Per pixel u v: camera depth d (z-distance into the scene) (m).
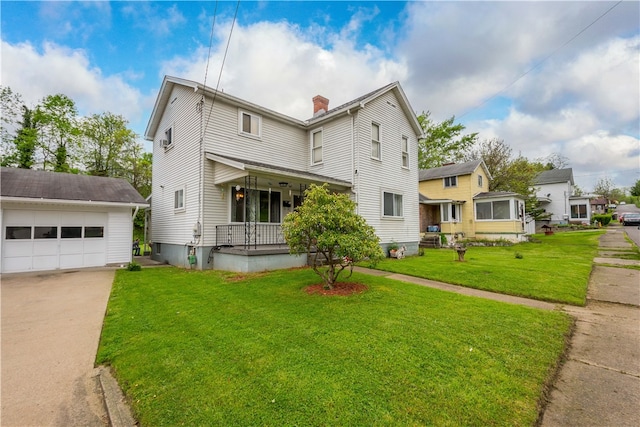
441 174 22.59
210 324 4.24
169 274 8.93
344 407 2.29
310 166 12.70
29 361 3.32
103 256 11.16
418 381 2.67
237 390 2.56
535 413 2.26
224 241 10.05
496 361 3.07
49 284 7.66
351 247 5.59
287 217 6.24
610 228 28.44
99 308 5.43
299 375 2.78
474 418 2.18
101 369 3.15
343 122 11.42
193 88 10.22
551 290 6.13
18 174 11.00
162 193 13.12
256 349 3.37
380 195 11.94
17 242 9.70
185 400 2.44
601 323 4.39
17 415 2.36
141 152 27.34
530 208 24.77
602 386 2.71
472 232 20.94
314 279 7.26
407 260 10.92
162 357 3.24
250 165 8.34
